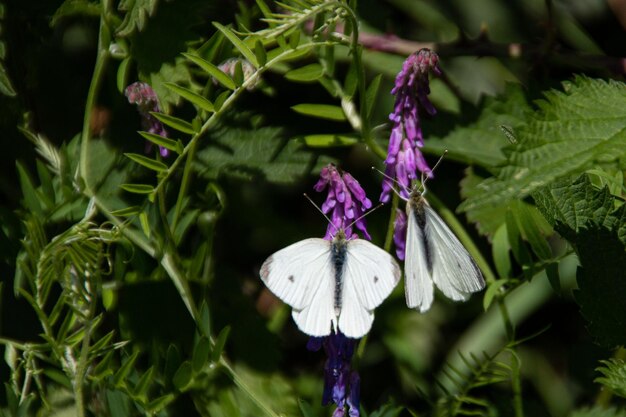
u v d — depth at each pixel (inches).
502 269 40.1
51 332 39.2
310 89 42.5
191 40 40.6
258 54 39.1
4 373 40.7
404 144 38.9
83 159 40.7
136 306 40.9
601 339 38.6
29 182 40.3
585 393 42.3
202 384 40.4
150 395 40.3
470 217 41.7
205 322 39.6
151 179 41.0
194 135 39.4
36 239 39.2
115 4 40.9
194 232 41.5
